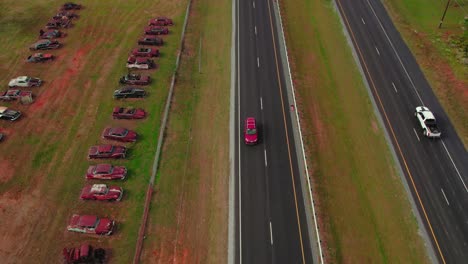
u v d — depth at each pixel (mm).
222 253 44656
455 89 67250
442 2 88688
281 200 50062
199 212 48531
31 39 75750
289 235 46438
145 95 64500
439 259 45312
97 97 63844
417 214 49562
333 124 60406
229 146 56750
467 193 52188
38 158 54031
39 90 64750
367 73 70438
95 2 87438
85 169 52875
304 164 54312
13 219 46969
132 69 69375
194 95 64875
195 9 85688
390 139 58906
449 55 74312
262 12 85312
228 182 52031
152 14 84000
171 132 58500
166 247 44969
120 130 56781
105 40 76188
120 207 48750
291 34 78438
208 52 74062
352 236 46625
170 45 75562
